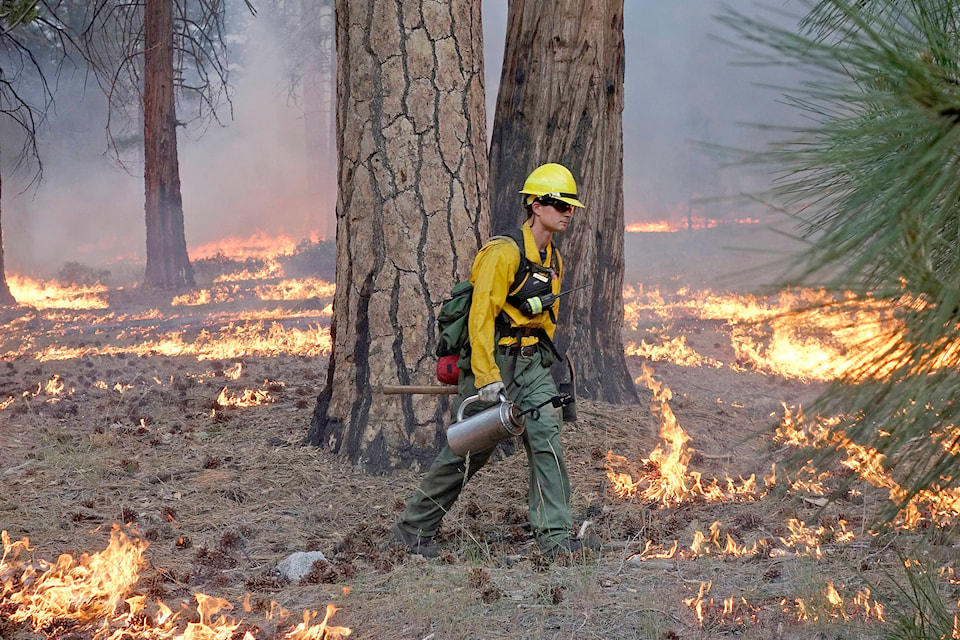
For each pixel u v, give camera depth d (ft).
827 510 15.06
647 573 12.60
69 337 45.47
